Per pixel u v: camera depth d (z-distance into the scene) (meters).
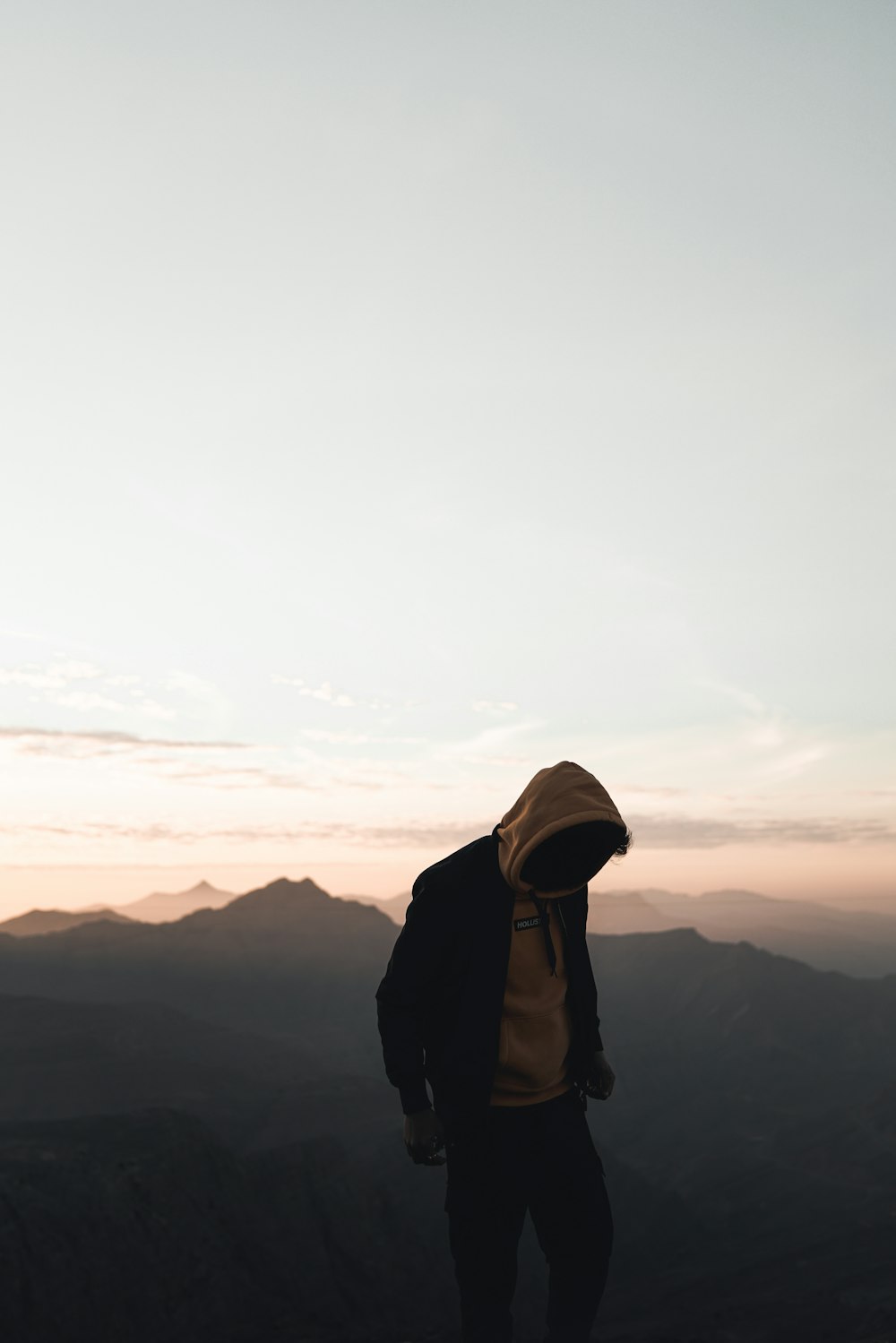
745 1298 124.62
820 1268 138.25
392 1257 94.19
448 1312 88.94
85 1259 59.91
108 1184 68.50
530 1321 76.44
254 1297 67.44
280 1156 99.00
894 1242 150.38
